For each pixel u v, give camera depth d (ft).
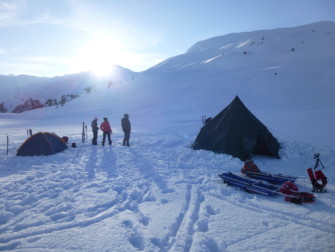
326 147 36.55
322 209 17.81
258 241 13.93
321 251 12.92
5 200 20.47
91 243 13.98
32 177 27.35
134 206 19.36
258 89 143.74
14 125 132.36
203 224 16.28
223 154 34.14
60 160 35.94
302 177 26.35
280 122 66.69
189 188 23.44
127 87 248.32
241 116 36.06
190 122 85.66
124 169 30.50
